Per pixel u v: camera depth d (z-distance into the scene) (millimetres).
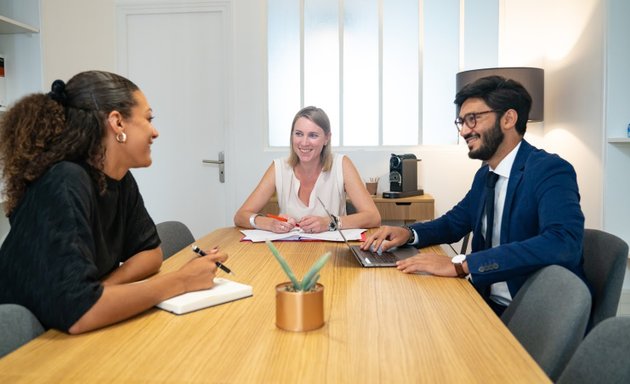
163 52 3938
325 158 2412
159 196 4020
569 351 962
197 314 1065
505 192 1668
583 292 987
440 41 3850
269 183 2424
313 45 3910
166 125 3980
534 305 1149
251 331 966
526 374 777
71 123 1129
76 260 982
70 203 1029
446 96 3879
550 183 1506
